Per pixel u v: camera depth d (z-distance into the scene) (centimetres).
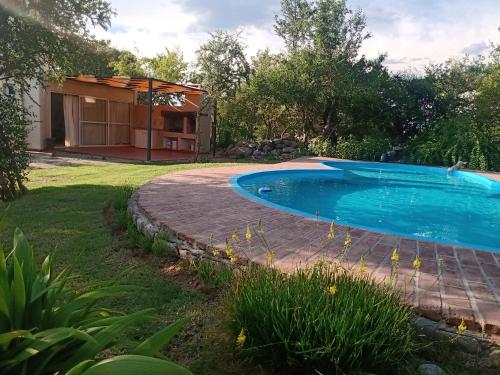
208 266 382
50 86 1675
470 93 2119
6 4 765
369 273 368
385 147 1880
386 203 1045
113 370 146
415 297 318
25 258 212
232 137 2095
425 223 849
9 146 754
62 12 851
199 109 1830
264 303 262
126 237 509
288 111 2030
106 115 1955
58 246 472
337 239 481
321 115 2033
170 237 479
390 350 239
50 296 206
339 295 261
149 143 1434
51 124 1834
